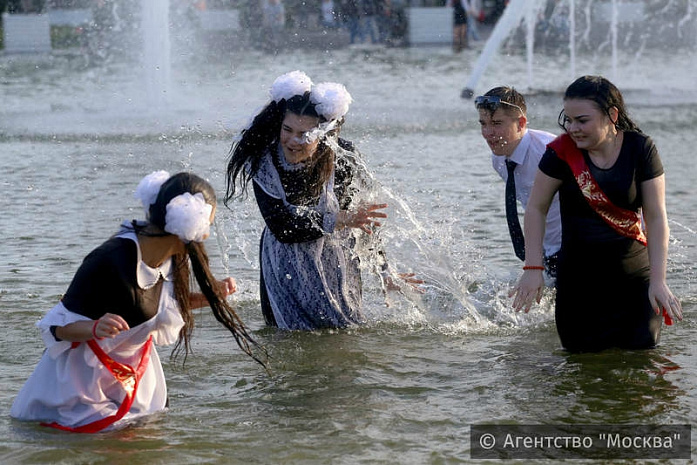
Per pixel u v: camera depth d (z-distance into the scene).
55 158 12.38
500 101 6.50
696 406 4.80
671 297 5.32
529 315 6.53
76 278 4.51
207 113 16.16
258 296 7.03
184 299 4.71
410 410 4.80
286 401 4.94
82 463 4.18
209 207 4.48
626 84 20.55
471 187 10.48
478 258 7.75
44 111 16.62
